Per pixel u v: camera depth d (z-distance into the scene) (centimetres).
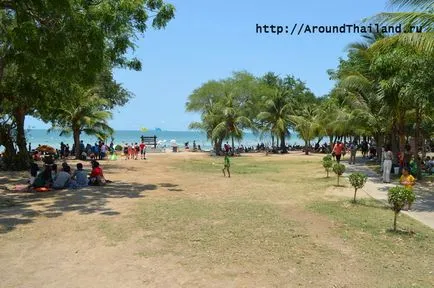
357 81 2222
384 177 1941
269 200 1442
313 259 778
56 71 1511
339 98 4269
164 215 1159
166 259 774
